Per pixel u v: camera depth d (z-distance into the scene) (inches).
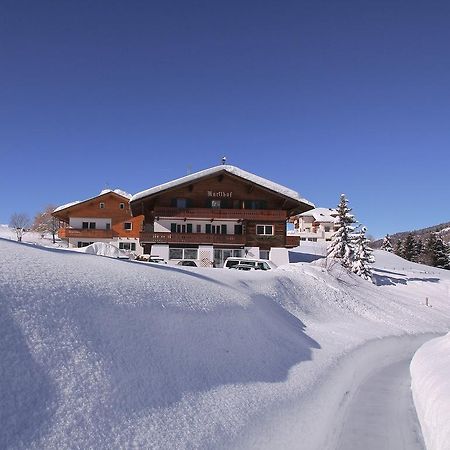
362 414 307.3
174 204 1619.1
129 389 216.2
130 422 198.5
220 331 342.0
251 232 1611.7
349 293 947.3
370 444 251.8
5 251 269.9
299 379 358.9
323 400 331.0
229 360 313.9
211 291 407.2
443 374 318.0
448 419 229.0
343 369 447.5
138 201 1562.5
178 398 236.1
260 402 282.2
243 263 1059.3
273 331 439.5
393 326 843.4
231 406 258.8
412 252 3521.2
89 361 213.2
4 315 201.3
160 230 1617.9
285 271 917.8
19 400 169.8
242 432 238.4
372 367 489.7
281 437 248.4
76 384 195.9
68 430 173.3
